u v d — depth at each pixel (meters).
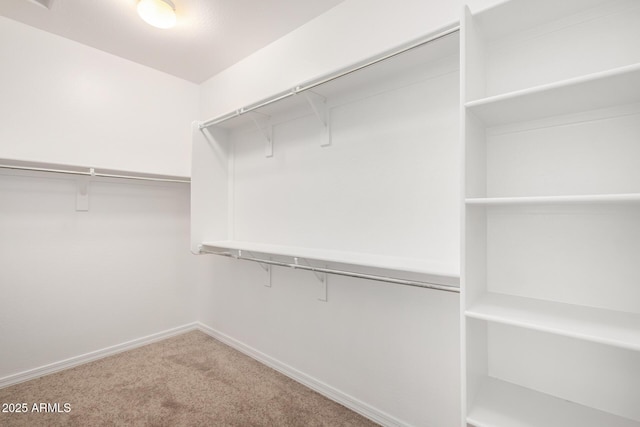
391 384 1.61
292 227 2.09
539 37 1.16
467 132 1.06
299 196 2.05
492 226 1.27
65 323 2.25
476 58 1.14
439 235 1.44
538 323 0.91
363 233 1.72
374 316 1.67
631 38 1.01
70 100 2.25
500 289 1.25
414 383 1.52
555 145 1.14
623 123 1.02
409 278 1.53
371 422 1.66
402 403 1.57
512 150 1.22
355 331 1.76
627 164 1.01
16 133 2.03
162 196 2.77
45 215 2.17
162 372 2.16
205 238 2.39
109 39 2.24
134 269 2.60
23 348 2.07
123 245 2.54
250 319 2.43
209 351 2.51
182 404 1.79
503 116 1.15
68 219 2.27
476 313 1.00
